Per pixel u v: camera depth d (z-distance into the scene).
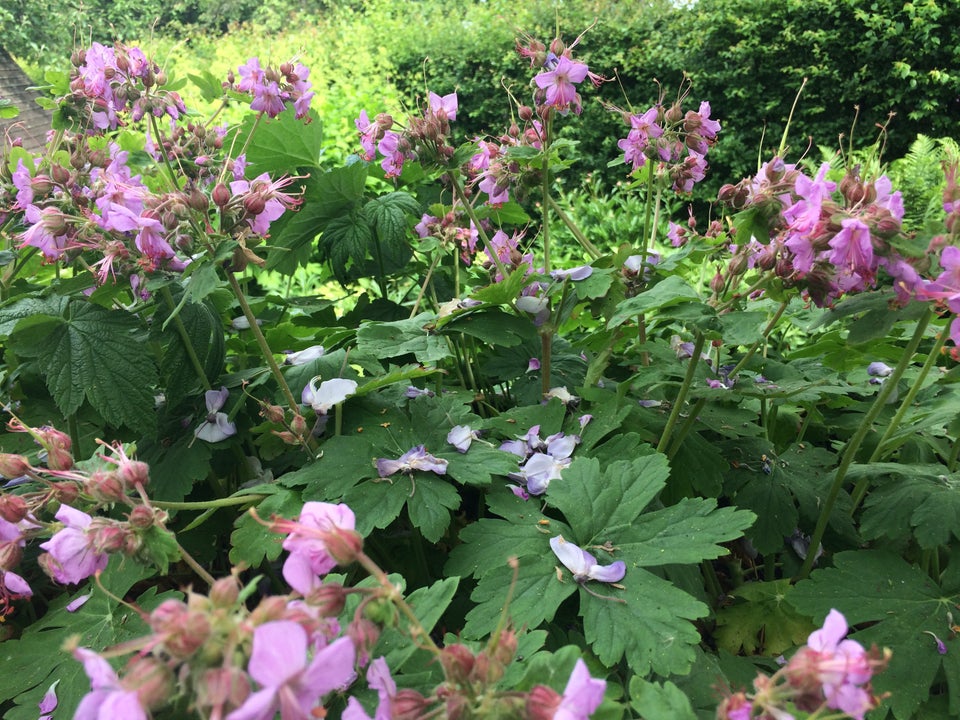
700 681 0.21
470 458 0.26
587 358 0.35
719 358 0.30
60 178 0.28
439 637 0.26
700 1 1.33
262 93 0.36
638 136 0.32
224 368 0.30
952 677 0.22
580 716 0.13
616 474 0.24
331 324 0.42
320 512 0.15
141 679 0.12
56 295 0.27
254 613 0.13
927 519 0.24
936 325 0.36
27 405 0.30
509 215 0.42
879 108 1.24
